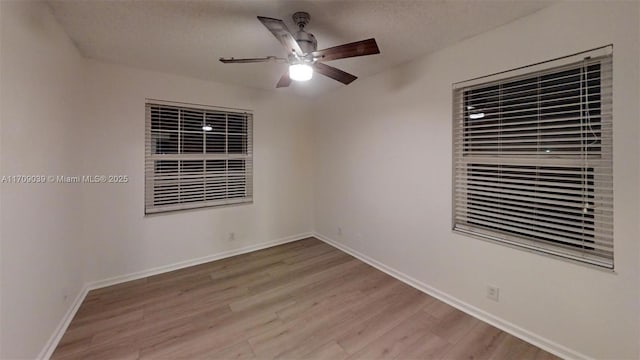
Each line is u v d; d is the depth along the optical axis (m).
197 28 2.10
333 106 3.93
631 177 1.53
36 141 1.70
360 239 3.53
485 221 2.26
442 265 2.54
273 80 3.41
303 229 4.38
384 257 3.18
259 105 3.84
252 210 3.85
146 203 3.07
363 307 2.43
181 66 2.90
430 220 2.63
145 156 3.03
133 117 2.93
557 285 1.83
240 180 3.76
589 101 1.69
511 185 2.09
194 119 3.36
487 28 2.09
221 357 1.85
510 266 2.06
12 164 1.46
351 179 3.65
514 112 2.02
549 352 1.86
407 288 2.77
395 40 2.29
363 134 3.41
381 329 2.13
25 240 1.58
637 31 1.49
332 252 3.77
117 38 2.26
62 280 2.10
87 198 2.70
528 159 1.99
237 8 1.84
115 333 2.08
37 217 1.72
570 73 1.77
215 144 3.53
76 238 2.44
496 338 2.01
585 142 1.72
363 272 3.15
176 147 3.24
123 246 2.92
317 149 4.32
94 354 1.86
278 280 2.96
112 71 2.81
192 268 3.26
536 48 1.87
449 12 1.88
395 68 2.93
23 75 1.56
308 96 4.21
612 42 1.56
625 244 1.57
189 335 2.06
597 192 1.69
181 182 3.30
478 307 2.27
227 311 2.38
